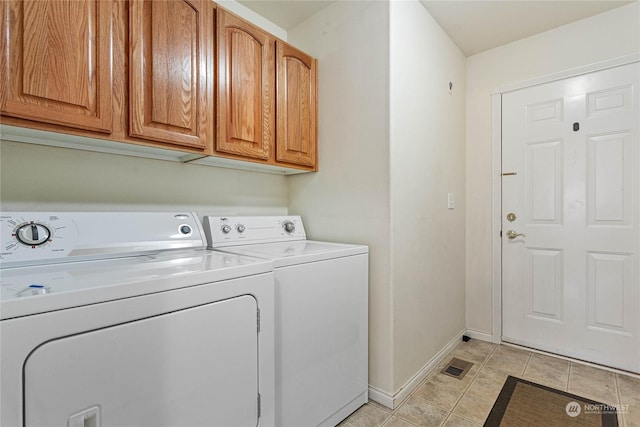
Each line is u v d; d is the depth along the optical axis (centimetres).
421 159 191
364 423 148
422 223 191
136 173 150
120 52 115
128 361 76
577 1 188
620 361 194
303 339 129
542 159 221
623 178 193
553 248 218
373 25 169
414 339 182
